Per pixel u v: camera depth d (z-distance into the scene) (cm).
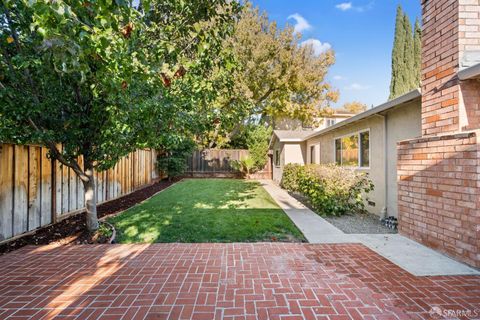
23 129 415
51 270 342
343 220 636
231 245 439
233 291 288
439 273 330
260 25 1722
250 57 1686
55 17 186
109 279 317
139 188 1141
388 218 612
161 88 403
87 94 407
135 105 391
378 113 647
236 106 568
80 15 229
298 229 533
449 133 385
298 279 316
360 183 682
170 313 248
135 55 315
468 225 352
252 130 1866
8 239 438
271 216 643
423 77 465
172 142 487
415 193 454
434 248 410
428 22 455
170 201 852
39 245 440
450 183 380
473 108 394
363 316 243
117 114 396
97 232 494
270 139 1830
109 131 430
